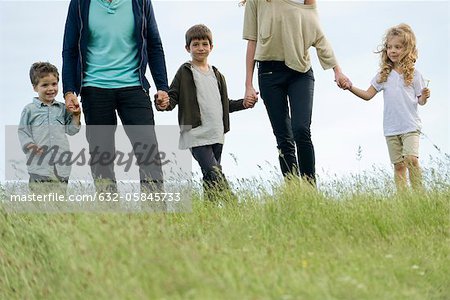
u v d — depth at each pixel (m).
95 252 15.88
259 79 26.11
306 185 23.23
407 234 20.58
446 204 22.78
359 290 14.79
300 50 25.56
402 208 22.20
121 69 23.27
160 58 24.06
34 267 17.20
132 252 15.41
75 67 23.45
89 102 23.19
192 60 26.58
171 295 14.23
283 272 15.43
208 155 25.86
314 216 21.11
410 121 27.61
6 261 17.78
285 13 25.67
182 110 26.03
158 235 16.70
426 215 22.11
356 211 21.48
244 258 15.90
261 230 19.98
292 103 25.53
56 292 16.17
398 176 26.14
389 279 16.44
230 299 13.73
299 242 18.81
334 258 17.25
